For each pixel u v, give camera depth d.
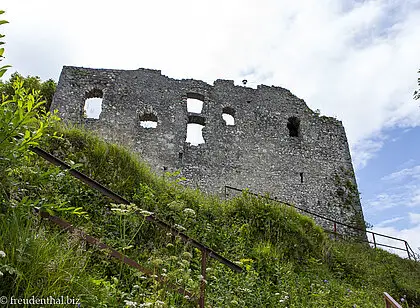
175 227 6.08
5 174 3.29
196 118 20.38
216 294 5.36
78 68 20.11
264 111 21.52
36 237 3.24
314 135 21.78
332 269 9.92
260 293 6.23
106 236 6.15
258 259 7.86
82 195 6.95
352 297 7.79
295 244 9.57
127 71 20.55
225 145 19.80
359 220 19.81
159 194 9.14
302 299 6.73
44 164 6.82
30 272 2.93
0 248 2.88
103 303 3.38
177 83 20.88
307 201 19.62
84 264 3.76
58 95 19.11
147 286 4.71
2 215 3.13
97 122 18.73
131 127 19.02
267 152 20.30
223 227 8.95
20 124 3.17
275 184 19.55
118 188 8.51
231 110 21.22
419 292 10.48
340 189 20.52
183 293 4.30
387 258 13.60
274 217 10.27
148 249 6.30
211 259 6.62
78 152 9.02
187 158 18.89
